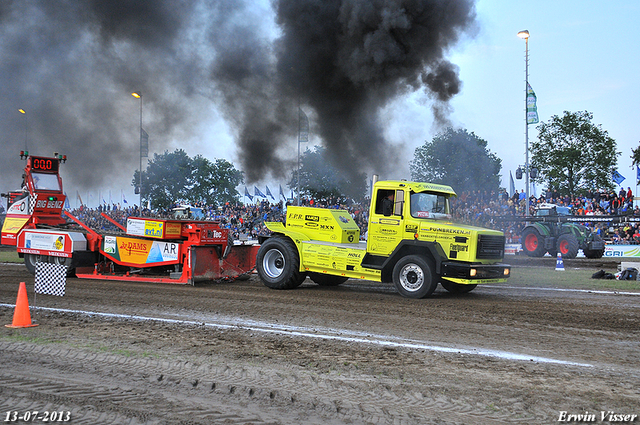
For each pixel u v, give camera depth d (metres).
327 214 12.05
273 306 9.52
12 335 6.84
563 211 23.92
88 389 4.82
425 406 4.48
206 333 7.18
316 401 4.56
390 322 8.13
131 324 7.75
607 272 15.55
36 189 14.30
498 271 10.60
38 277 9.10
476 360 5.96
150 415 4.22
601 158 39.03
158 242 12.56
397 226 10.94
